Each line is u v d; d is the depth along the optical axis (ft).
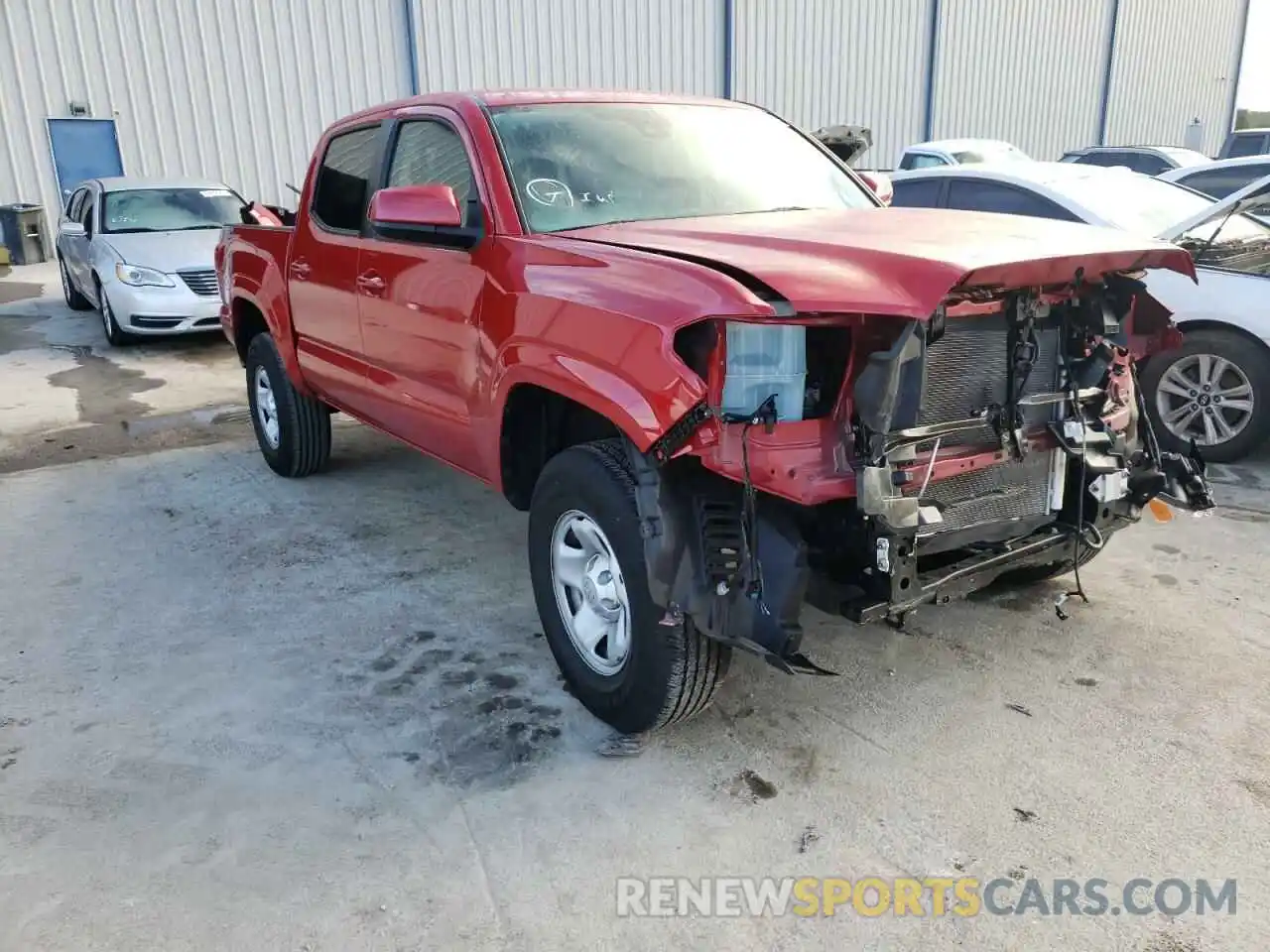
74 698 11.21
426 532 16.31
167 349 33.42
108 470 20.10
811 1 72.08
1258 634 12.31
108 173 55.31
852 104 76.74
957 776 9.58
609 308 9.11
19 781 9.66
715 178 12.78
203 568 14.90
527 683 11.43
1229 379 18.38
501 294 10.85
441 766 9.87
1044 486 10.23
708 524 8.71
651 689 9.46
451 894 8.14
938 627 12.62
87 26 52.95
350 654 12.16
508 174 11.64
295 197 59.57
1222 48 99.86
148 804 9.30
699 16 68.23
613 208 11.85
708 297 8.32
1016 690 11.11
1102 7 87.71
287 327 17.25
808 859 8.50
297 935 7.72
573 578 10.66
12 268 53.42
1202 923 7.70
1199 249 18.53
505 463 11.60
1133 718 10.52
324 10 57.67
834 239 9.30
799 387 8.38
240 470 19.94
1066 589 13.65
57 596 13.96
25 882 8.30
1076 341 10.08
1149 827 8.80
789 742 10.20
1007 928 7.70
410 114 13.80
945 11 78.48
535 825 8.96
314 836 8.85
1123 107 93.56
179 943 7.64
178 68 55.26
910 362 8.55
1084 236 9.50
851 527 8.74
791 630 8.39
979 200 24.71
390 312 13.43
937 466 9.07
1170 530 15.72
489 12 61.72
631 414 8.61
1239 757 9.80
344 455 20.89
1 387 28.09
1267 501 16.94
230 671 11.77
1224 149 58.85
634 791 9.43
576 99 13.23
